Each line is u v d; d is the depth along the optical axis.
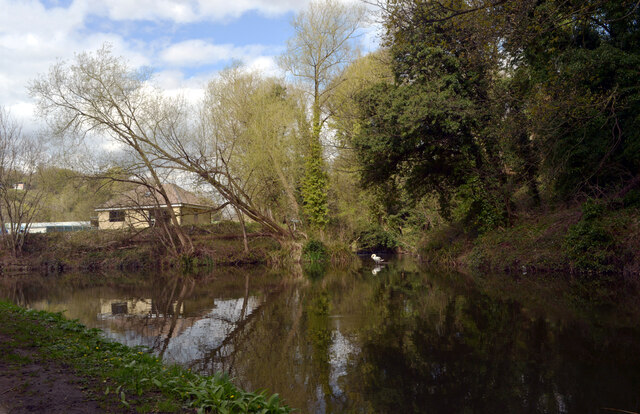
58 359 5.91
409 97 20.84
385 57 28.53
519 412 5.50
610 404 5.61
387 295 15.56
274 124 30.33
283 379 6.93
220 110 29.44
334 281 21.05
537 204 23.17
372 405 5.87
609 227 16.84
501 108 19.66
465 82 20.77
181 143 27.05
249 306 14.20
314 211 32.53
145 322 11.74
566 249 18.23
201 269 30.27
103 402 4.45
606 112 16.44
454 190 24.73
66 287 21.45
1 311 9.34
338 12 34.50
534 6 12.50
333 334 9.89
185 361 7.96
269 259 32.00
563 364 7.14
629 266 15.99
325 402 5.99
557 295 13.55
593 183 19.25
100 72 26.31
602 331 8.99
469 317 11.09
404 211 38.09
